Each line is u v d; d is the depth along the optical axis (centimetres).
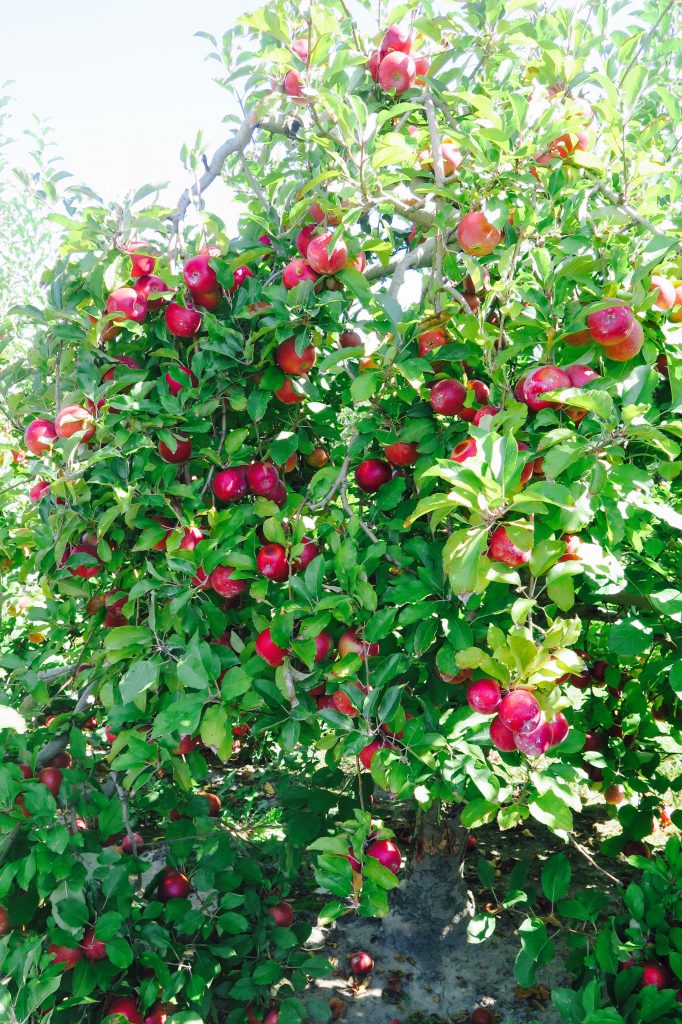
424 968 339
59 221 252
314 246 230
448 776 200
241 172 387
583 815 480
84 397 251
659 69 349
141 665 227
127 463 249
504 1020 310
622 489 201
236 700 241
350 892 199
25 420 297
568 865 266
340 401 321
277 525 234
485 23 282
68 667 315
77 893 240
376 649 216
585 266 206
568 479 188
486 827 476
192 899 313
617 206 225
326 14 243
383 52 290
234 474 259
